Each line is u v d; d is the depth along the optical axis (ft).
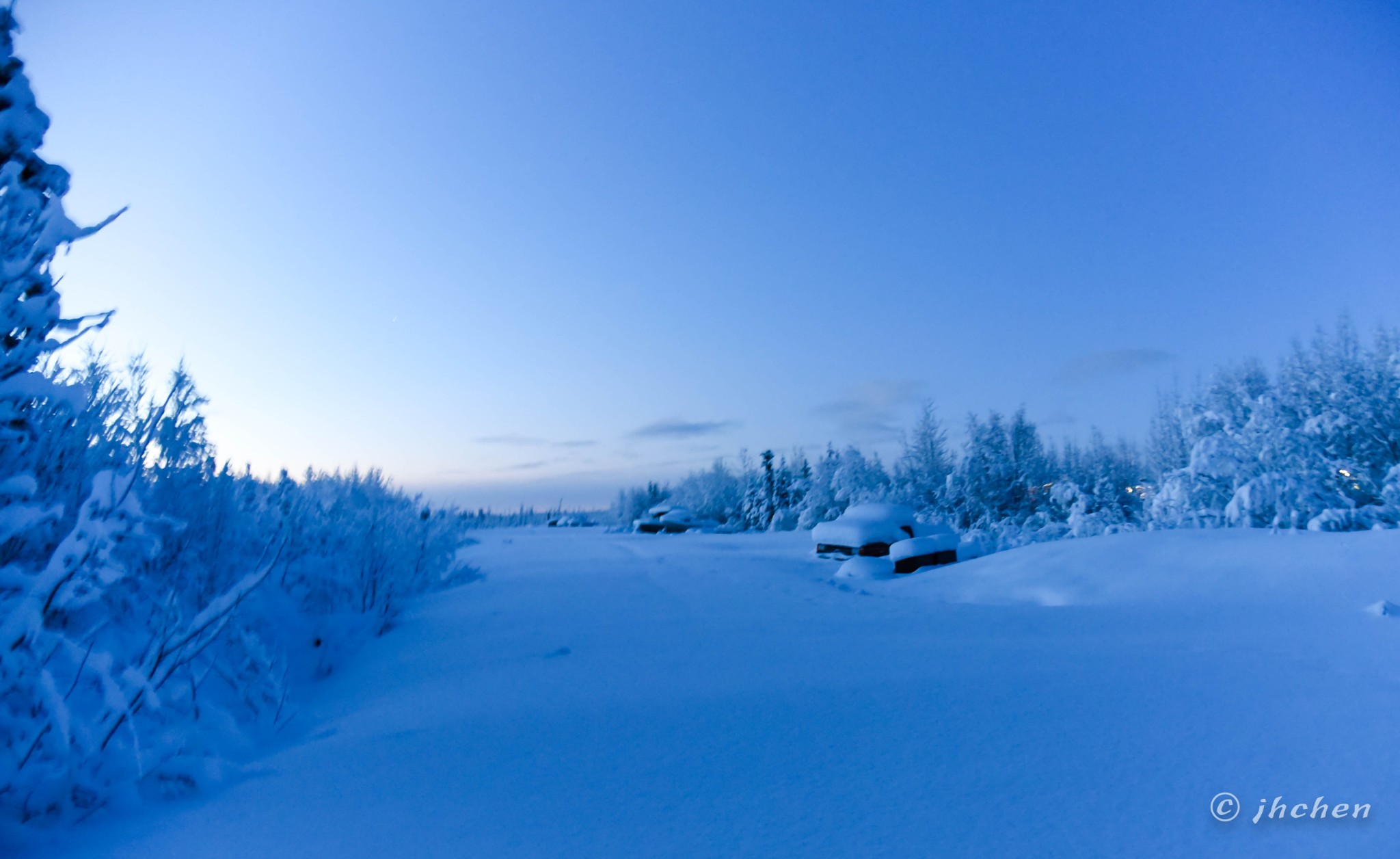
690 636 24.45
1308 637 20.79
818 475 176.96
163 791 11.09
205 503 22.89
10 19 13.84
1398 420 62.95
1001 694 14.64
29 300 11.46
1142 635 22.85
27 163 13.97
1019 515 136.77
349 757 12.43
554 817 9.32
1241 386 70.18
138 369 21.07
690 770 10.88
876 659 19.15
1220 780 9.70
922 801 9.37
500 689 17.37
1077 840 8.08
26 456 14.52
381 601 30.42
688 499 277.85
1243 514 48.55
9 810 9.63
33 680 10.32
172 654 12.92
